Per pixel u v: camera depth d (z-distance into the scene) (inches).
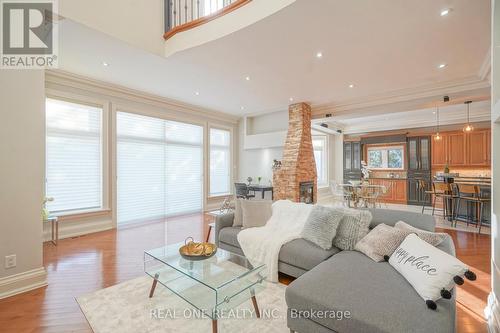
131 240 159.0
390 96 202.1
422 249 70.4
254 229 117.0
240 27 112.1
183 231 180.5
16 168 93.7
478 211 187.2
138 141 208.5
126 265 119.4
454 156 277.9
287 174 229.5
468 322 76.7
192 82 179.8
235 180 297.3
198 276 81.0
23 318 78.5
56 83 160.7
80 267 117.0
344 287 63.9
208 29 123.0
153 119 219.3
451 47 126.4
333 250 95.2
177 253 97.3
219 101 229.1
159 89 196.2
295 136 231.5
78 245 148.9
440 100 187.3
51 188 161.3
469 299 88.7
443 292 56.5
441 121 281.7
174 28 133.0
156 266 98.7
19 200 94.4
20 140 94.6
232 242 118.3
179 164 239.9
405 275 67.7
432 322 51.2
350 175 347.9
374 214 104.0
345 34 114.9
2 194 90.4
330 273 71.4
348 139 350.6
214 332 66.2
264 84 182.7
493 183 73.8
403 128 311.0
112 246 147.4
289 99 221.3
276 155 266.1
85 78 169.3
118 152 195.6
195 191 253.8
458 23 105.5
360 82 176.7
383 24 106.8
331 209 102.0
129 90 194.1
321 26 108.8
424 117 292.0
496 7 73.1
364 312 54.4
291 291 64.4
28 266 96.0
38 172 99.4
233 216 133.8
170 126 232.5
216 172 277.0
